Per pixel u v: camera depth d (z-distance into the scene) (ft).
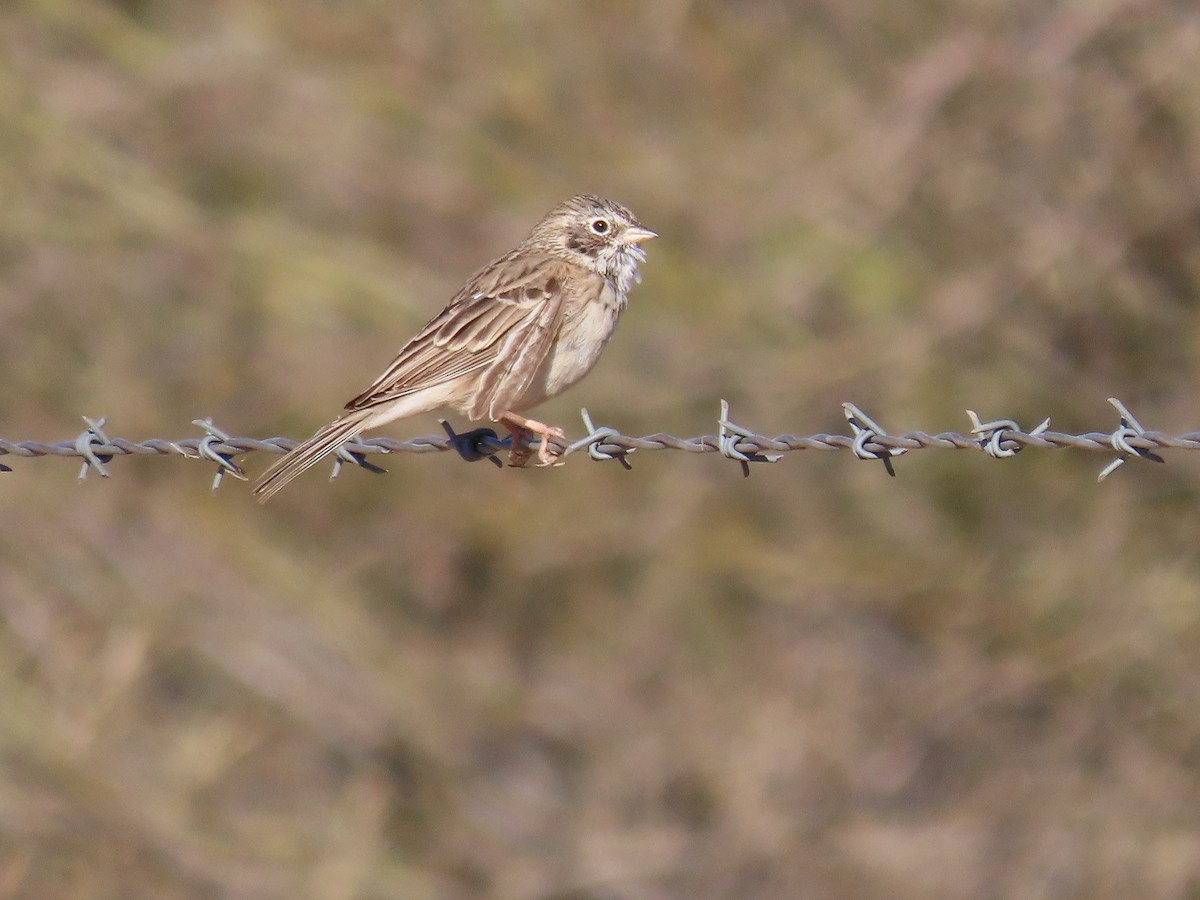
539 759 53.52
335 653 50.96
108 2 54.90
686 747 52.54
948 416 49.67
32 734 47.34
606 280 30.99
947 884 50.34
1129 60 50.01
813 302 50.47
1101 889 49.90
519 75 52.85
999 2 50.93
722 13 53.98
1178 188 50.01
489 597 53.83
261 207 53.26
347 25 53.26
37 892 46.24
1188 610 50.31
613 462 50.72
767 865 50.83
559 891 50.90
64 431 51.08
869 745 52.44
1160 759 50.83
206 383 51.13
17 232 50.72
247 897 47.85
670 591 53.26
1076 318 50.57
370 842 49.75
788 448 26.27
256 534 51.47
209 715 50.83
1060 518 51.08
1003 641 51.39
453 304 29.86
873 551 50.57
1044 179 50.57
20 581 49.29
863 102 52.49
